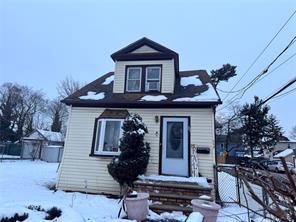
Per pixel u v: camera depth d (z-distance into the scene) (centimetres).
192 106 770
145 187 621
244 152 2880
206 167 710
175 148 753
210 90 838
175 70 963
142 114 809
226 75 1905
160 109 800
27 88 4159
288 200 158
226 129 2988
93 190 764
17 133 3700
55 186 823
